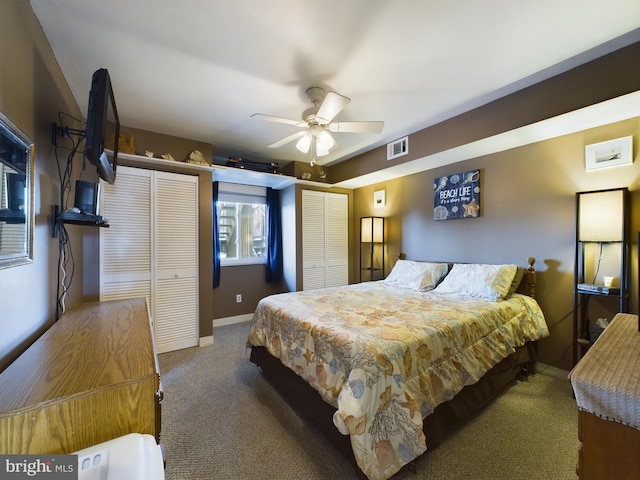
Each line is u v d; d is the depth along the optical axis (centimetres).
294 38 170
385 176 398
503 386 213
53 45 172
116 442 73
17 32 125
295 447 168
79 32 163
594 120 217
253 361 267
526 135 247
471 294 262
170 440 174
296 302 246
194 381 248
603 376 83
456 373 172
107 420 79
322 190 454
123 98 241
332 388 157
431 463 152
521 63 196
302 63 194
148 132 310
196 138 334
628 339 111
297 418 196
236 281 433
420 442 135
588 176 233
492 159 296
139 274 295
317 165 454
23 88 131
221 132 316
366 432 129
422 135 310
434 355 165
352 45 177
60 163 180
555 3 145
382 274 423
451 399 167
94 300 270
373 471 124
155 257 304
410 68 201
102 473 64
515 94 233
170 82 217
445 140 287
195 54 184
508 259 285
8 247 106
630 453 74
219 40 172
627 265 213
